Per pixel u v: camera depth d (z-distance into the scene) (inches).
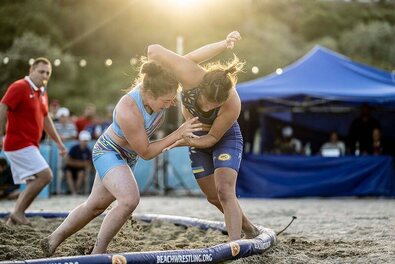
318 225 270.2
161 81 156.9
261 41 1644.9
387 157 471.2
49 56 1445.6
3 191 452.1
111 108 570.6
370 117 504.4
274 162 474.6
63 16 1739.7
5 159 451.8
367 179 470.3
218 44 177.2
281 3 1893.5
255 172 477.7
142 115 161.8
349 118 567.8
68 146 515.2
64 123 537.0
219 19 1776.6
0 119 253.0
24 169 257.0
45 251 173.9
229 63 181.5
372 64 1529.3
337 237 226.5
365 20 1877.5
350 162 470.6
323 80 508.1
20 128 256.8
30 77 261.4
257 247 179.9
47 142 510.6
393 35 1706.4
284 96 482.3
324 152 509.0
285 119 569.6
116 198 163.2
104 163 166.4
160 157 521.3
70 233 174.4
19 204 259.1
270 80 512.4
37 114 261.6
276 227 264.7
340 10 1932.8
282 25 1803.6
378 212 334.0
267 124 570.9
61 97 1433.3
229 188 181.6
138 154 164.7
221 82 165.0
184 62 174.9
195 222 258.1
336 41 1744.6
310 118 571.5
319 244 207.8
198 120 179.2
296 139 573.0
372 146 500.4
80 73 1582.2
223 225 242.1
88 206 171.6
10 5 1706.4
